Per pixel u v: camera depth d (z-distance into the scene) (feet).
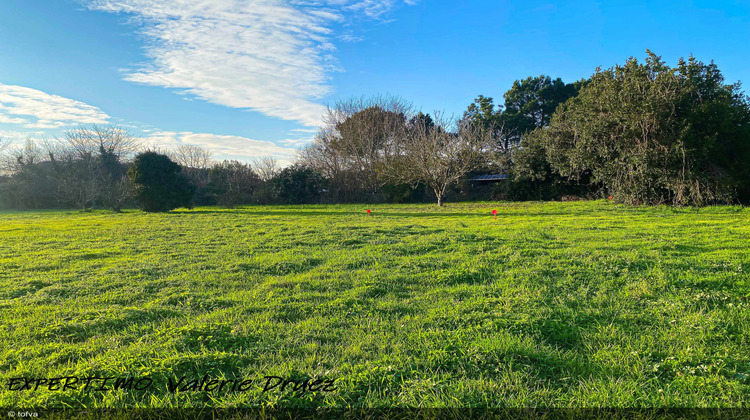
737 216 53.98
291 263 28.99
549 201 99.45
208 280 24.77
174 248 37.63
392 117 139.74
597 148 79.66
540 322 16.42
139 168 92.68
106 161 135.03
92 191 112.16
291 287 22.94
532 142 104.12
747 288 20.18
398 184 108.37
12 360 13.71
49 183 130.00
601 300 19.40
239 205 118.42
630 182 74.18
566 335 15.47
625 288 21.22
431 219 63.26
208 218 72.54
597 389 11.61
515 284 22.41
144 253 35.40
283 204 119.65
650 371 12.59
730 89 76.79
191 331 15.44
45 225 63.62
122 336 15.76
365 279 24.18
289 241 40.19
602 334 15.34
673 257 27.71
